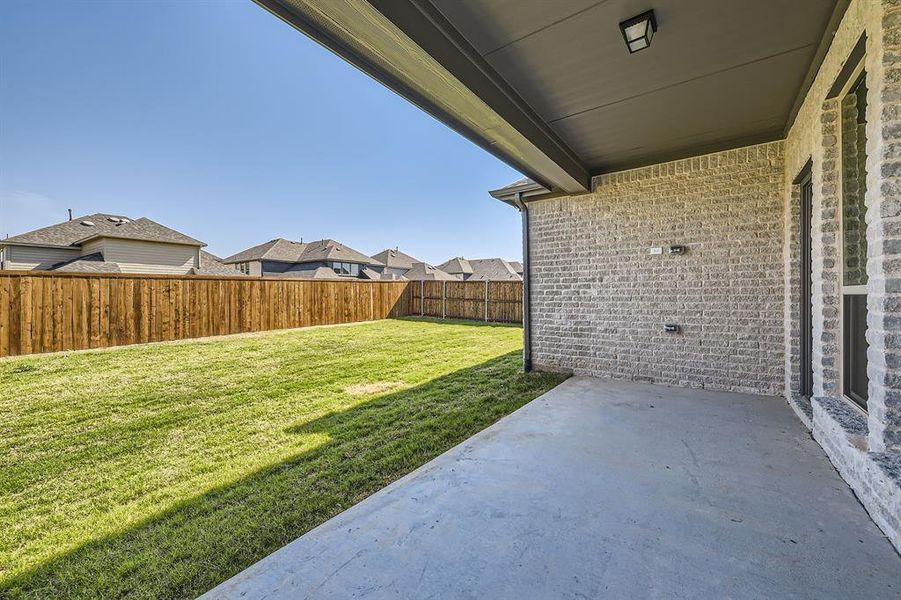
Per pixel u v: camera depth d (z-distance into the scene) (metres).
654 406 4.49
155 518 2.54
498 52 3.16
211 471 3.17
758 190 4.78
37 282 8.46
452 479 2.89
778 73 3.47
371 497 2.68
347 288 14.88
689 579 1.89
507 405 4.74
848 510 2.41
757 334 4.82
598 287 5.90
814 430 3.46
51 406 4.91
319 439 3.78
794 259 4.34
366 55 2.74
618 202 5.71
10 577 2.05
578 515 2.42
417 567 1.99
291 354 8.44
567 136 4.78
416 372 6.65
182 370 6.91
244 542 2.28
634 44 2.92
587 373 6.03
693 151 5.12
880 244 2.19
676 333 5.31
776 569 1.94
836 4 2.65
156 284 10.17
